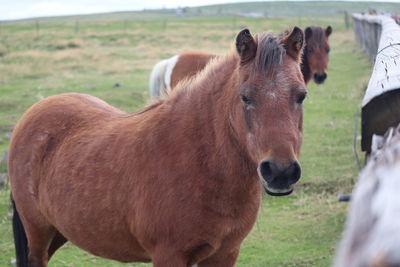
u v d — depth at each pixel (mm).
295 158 2717
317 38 10016
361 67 18219
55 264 5285
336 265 968
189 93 3369
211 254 3314
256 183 3207
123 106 12680
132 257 3723
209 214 3158
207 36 31344
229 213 3176
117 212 3488
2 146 9391
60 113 4125
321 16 65312
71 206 3705
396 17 15008
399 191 929
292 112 2818
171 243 3250
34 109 4344
